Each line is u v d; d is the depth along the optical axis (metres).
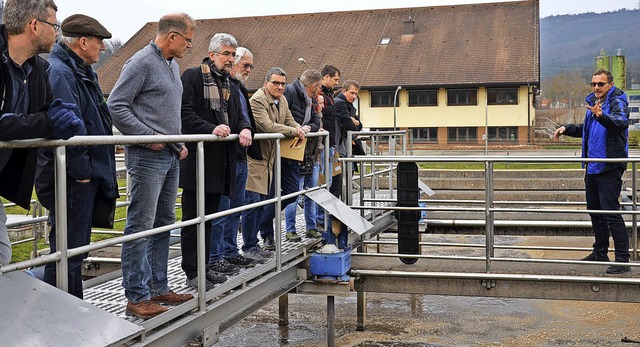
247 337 9.09
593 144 6.60
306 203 7.11
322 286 6.56
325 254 6.50
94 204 3.89
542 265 6.78
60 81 3.58
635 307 10.15
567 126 7.00
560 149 34.66
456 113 39.44
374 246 13.10
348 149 8.27
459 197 18.23
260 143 5.92
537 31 40.34
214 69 5.02
